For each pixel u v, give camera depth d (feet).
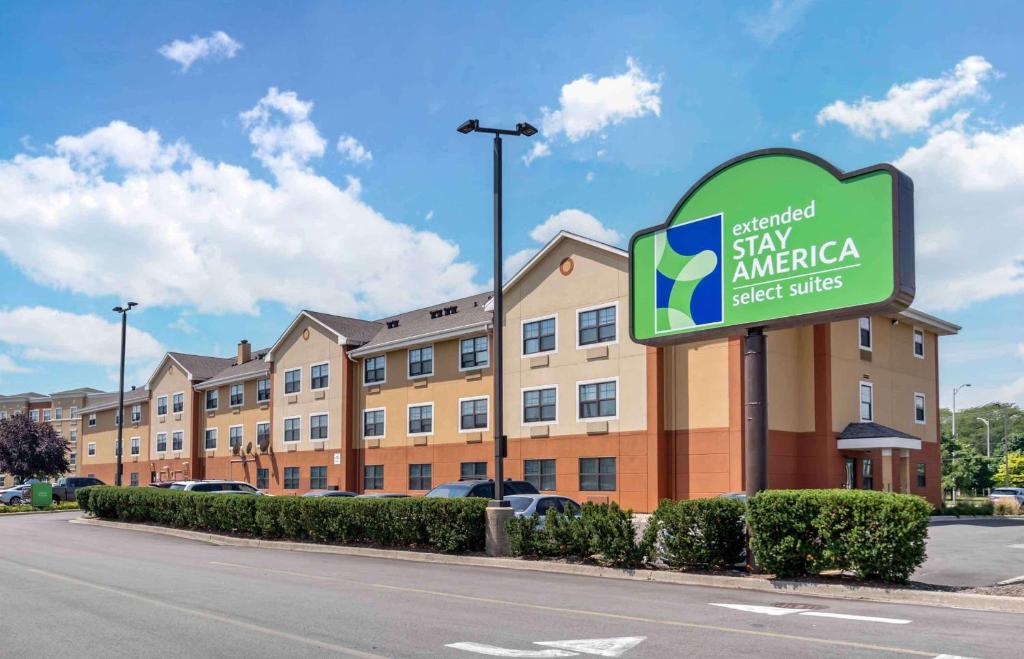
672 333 53.52
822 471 102.12
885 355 118.42
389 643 29.94
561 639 30.55
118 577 51.03
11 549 72.79
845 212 45.52
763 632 31.78
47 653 28.73
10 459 245.65
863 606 38.83
